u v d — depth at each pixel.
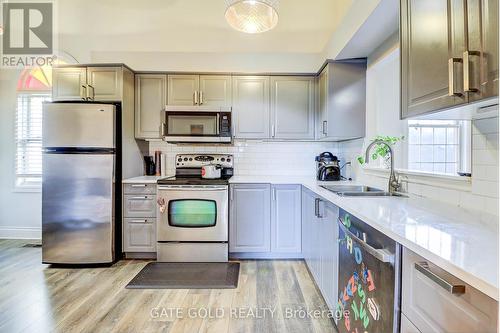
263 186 3.11
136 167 3.43
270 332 1.84
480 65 0.94
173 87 3.37
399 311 1.01
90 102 2.98
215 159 3.59
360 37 2.34
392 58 2.42
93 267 2.92
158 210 3.06
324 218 2.12
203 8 3.59
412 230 1.05
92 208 2.95
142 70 3.37
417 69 1.32
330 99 2.91
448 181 1.62
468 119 1.45
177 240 3.06
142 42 3.63
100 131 2.95
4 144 3.93
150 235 3.12
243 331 1.85
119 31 3.63
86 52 3.65
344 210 1.63
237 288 2.45
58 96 3.16
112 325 1.90
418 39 1.31
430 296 0.83
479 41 0.94
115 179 3.05
